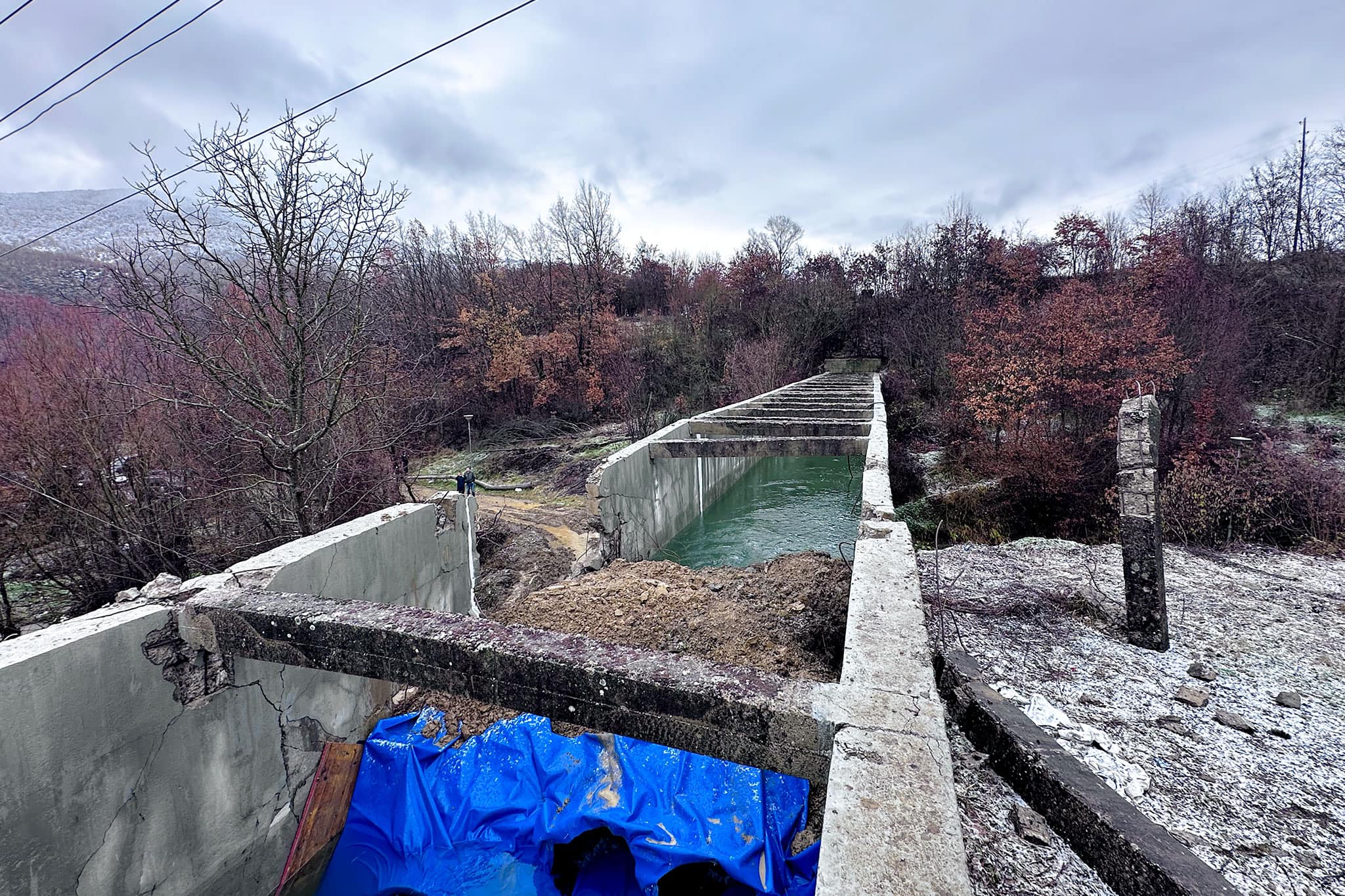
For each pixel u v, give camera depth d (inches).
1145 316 514.3
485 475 813.2
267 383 374.9
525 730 207.9
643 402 1064.8
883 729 98.0
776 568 346.3
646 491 494.3
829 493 714.8
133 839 155.6
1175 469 425.1
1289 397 604.1
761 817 168.7
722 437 556.7
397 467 509.4
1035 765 139.3
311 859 200.5
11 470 331.0
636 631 275.0
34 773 136.5
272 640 155.0
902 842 74.7
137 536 352.2
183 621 163.0
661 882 163.5
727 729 108.6
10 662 132.7
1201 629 236.2
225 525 398.9
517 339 1069.8
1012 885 117.9
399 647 138.1
